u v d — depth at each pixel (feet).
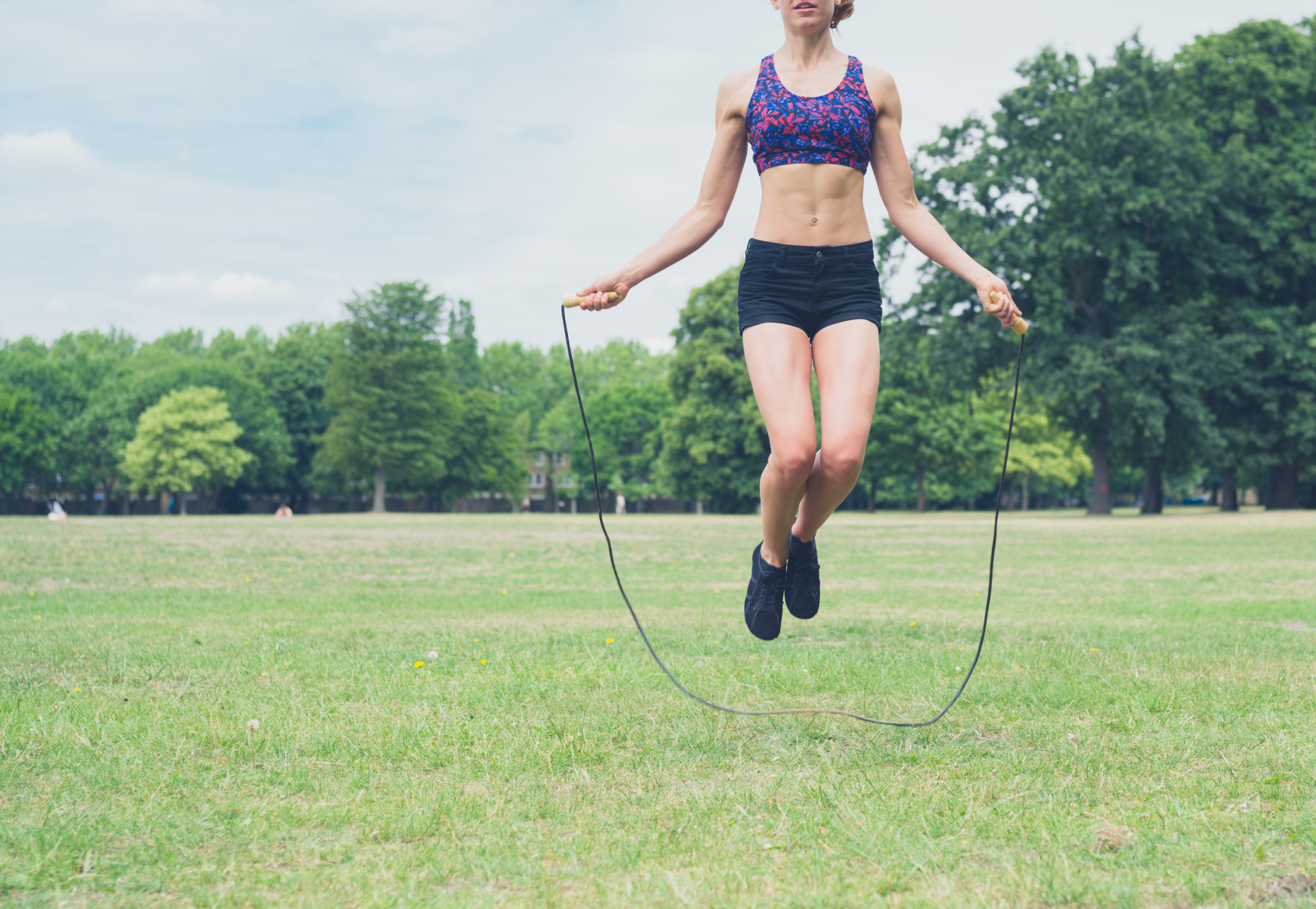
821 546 62.08
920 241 11.62
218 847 8.23
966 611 26.86
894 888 7.37
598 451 277.23
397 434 212.23
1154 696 14.11
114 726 12.11
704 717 13.03
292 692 14.47
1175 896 7.16
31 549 52.54
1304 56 120.88
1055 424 132.36
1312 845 8.19
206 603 27.89
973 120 121.08
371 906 7.02
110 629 21.85
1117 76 118.32
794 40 11.73
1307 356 113.80
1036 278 118.01
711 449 179.63
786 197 11.39
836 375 11.16
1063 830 8.55
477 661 17.67
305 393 255.29
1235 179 115.24
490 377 330.95
